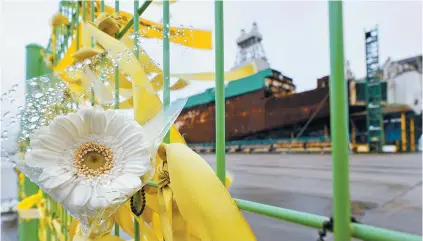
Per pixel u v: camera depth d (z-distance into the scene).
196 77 0.53
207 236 0.39
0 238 2.95
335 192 0.24
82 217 0.43
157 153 0.47
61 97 0.52
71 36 1.14
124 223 0.60
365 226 0.24
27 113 0.48
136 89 0.52
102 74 0.57
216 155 0.43
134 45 0.56
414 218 4.64
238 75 0.74
